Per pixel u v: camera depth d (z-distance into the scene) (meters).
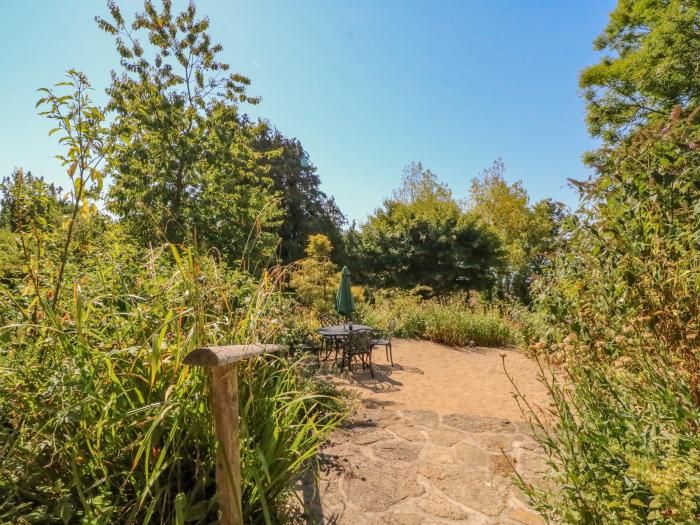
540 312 2.64
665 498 1.00
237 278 2.92
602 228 2.14
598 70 9.76
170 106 8.69
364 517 2.14
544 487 2.39
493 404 4.41
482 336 8.39
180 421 1.45
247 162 10.23
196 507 1.32
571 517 1.30
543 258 2.98
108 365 1.35
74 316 1.65
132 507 1.34
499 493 2.39
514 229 20.06
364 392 4.86
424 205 20.23
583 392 1.60
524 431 3.41
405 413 3.91
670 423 1.30
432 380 5.52
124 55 8.64
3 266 2.05
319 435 1.87
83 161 1.84
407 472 2.65
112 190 7.62
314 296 9.05
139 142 8.23
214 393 1.31
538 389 4.97
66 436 1.37
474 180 24.14
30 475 1.28
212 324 1.76
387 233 18.84
